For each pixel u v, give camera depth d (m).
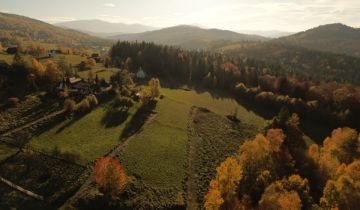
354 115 144.38
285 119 105.75
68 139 89.62
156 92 131.62
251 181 76.75
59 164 77.38
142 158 84.94
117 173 67.44
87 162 79.25
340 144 100.06
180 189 74.88
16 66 127.75
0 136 87.38
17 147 82.81
